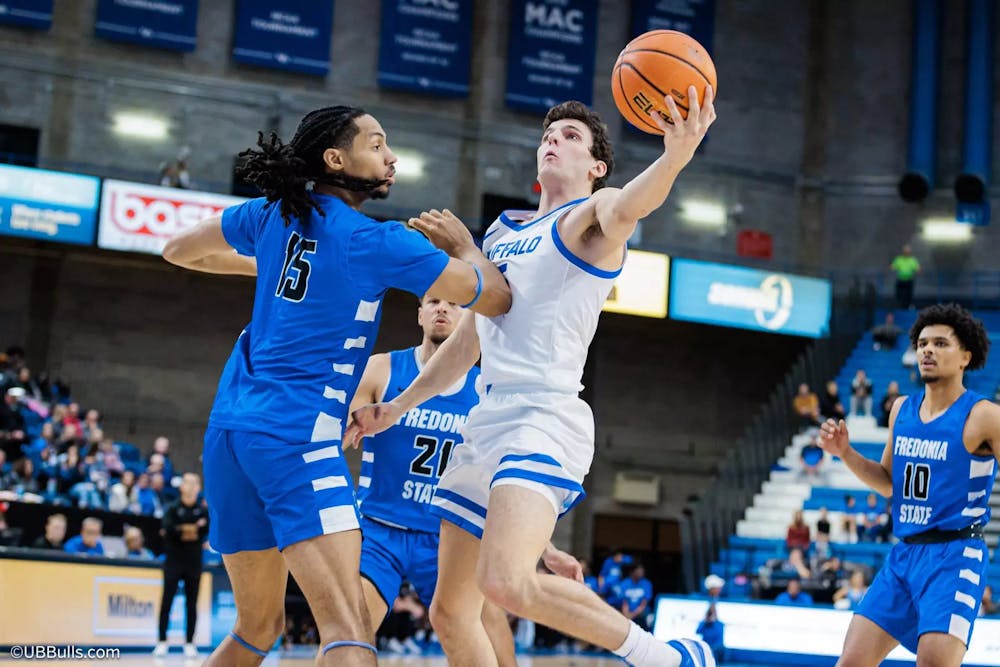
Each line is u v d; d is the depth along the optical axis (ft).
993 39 80.59
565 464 12.09
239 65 71.36
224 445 11.53
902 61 81.97
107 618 34.27
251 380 11.59
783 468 66.08
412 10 74.38
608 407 74.59
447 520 13.07
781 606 44.09
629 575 55.11
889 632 15.88
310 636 48.44
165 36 69.62
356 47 73.61
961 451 15.75
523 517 11.65
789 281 69.77
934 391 16.38
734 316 67.87
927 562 15.65
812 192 81.00
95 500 46.73
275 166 11.69
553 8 76.79
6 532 38.06
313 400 11.44
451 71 75.00
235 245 13.00
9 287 65.26
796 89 82.17
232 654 12.53
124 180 58.90
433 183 71.61
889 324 72.28
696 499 70.08
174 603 36.63
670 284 66.28
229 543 11.87
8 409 52.34
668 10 79.46
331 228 11.70
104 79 66.28
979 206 76.28
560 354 12.41
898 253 80.07
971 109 79.20
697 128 11.27
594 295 12.51
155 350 67.51
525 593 11.47
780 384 77.66
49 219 57.26
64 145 65.31
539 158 13.53
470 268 11.95
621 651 12.01
